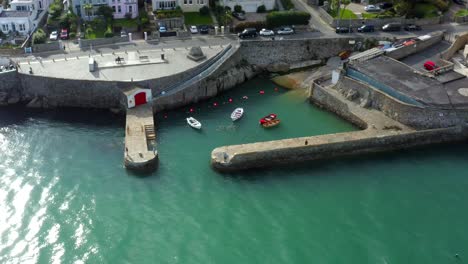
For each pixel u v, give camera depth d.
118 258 63.59
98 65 101.44
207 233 67.38
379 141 86.31
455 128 89.88
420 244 66.50
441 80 98.06
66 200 73.31
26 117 95.19
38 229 68.12
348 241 66.56
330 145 84.19
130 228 68.12
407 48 110.25
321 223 69.56
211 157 81.00
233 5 125.25
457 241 67.25
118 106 97.31
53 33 112.62
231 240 66.31
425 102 90.00
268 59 113.81
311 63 114.88
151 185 76.56
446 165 83.56
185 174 79.12
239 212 71.31
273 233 67.56
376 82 96.31
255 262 63.03
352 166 82.88
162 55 104.31
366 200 74.56
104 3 121.19
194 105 100.19
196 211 71.31
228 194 75.06
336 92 99.81
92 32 115.69
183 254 64.06
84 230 67.94
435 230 69.00
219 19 120.81
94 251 64.62
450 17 126.38
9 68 99.38
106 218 69.88
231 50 109.38
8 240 66.38
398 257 64.38
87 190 75.38
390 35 116.88
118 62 102.00
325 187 77.25
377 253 64.81
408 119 90.56
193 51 104.81
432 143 89.75
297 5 132.62
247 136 89.44
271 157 82.12
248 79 110.88
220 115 96.50
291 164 83.12
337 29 117.25
